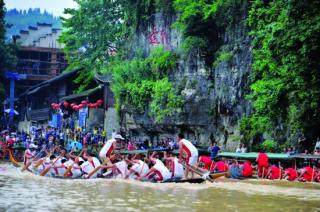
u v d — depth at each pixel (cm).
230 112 3105
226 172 1795
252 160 2556
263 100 2506
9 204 1034
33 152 2492
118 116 4038
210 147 2912
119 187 1491
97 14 4900
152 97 3594
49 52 7356
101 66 4872
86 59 4991
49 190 1349
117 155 1955
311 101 2231
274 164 2384
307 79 2184
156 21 3806
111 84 4125
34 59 7388
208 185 1642
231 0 3120
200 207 1077
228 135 3136
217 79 3206
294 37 2103
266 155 2188
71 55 5406
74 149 3164
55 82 5666
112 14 4853
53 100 5859
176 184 1639
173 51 3581
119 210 990
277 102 2481
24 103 6950
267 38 2480
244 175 2153
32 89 6247
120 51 4497
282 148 2659
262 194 1415
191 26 3394
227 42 3198
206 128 3316
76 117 4838
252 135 2878
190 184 1648
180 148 1823
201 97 3322
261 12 2698
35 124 6216
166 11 3700
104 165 1881
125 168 1847
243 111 3002
